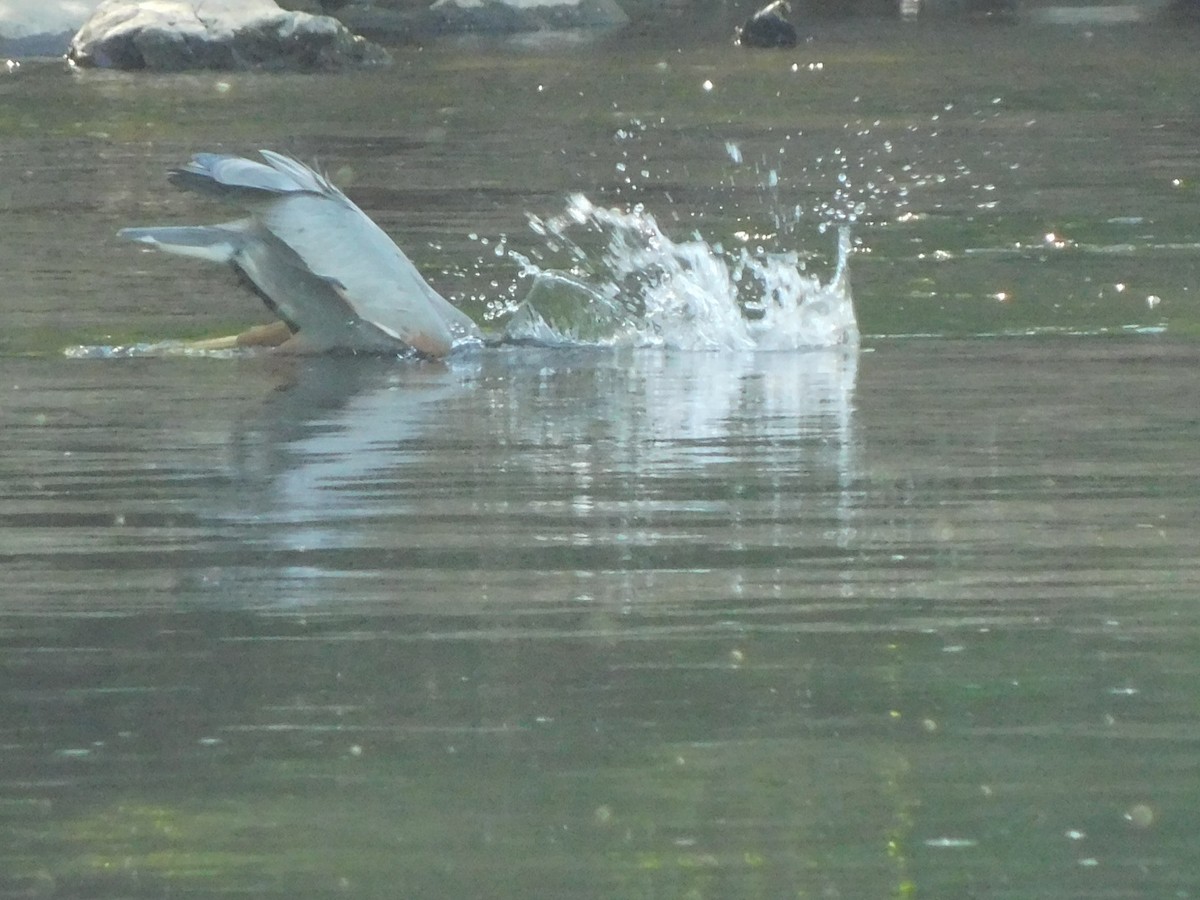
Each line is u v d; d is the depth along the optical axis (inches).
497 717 654.5
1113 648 708.7
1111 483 911.7
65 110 2746.1
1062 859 561.3
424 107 2817.4
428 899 542.9
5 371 1178.6
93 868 561.0
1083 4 4881.9
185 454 976.3
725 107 2810.0
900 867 558.6
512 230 1701.5
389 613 746.2
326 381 1154.7
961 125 2546.8
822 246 1625.2
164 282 1461.6
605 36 4163.4
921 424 1031.0
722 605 753.0
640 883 550.9
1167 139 2359.7
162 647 714.2
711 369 1194.0
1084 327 1298.0
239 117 2674.7
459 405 1090.7
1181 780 607.5
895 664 696.4
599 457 968.9
